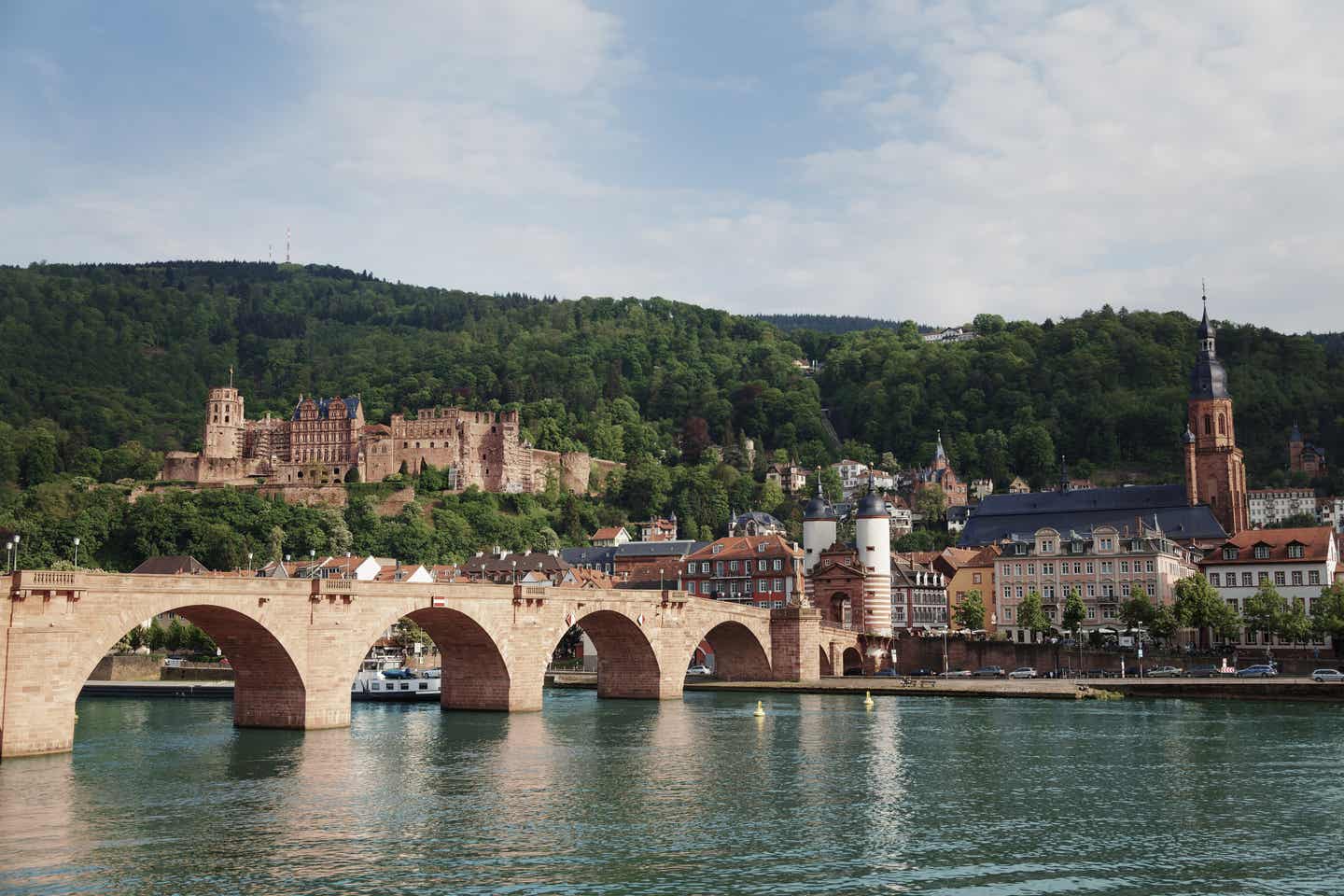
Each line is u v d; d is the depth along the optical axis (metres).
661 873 57.28
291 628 97.81
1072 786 81.12
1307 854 62.16
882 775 85.31
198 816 67.69
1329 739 104.69
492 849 61.25
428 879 55.66
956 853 61.81
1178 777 84.56
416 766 86.38
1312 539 190.12
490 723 114.81
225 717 124.56
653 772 85.50
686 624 148.50
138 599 85.38
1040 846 63.62
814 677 173.50
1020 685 158.88
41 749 81.19
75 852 59.25
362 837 63.41
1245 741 103.81
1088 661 180.12
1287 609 176.88
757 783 81.31
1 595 78.12
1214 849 63.00
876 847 63.03
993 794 77.81
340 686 102.00
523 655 122.19
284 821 66.88
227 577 91.88
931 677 185.12
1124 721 120.31
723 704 141.50
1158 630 178.75
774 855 61.00
